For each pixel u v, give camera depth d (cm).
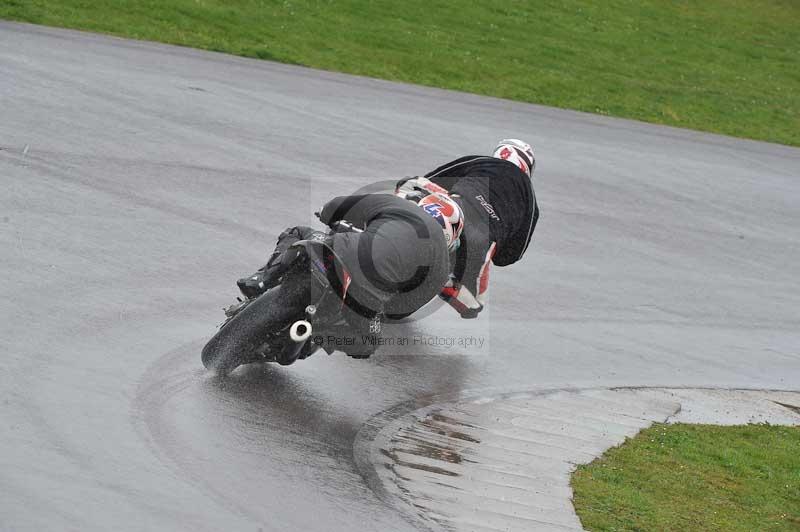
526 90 8019
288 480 1741
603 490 1986
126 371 2053
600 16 12419
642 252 4106
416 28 9581
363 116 5622
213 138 4400
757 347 3234
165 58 6175
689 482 2133
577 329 3020
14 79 4684
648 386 2689
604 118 7512
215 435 1853
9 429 1705
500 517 1772
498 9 11438
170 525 1509
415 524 1684
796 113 9400
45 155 3572
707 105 8994
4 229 2736
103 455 1686
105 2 7712
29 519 1440
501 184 2538
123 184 3438
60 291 2400
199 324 2395
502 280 3344
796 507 2120
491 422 2233
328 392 2195
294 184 3922
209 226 3183
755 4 15375
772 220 5231
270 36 7925
